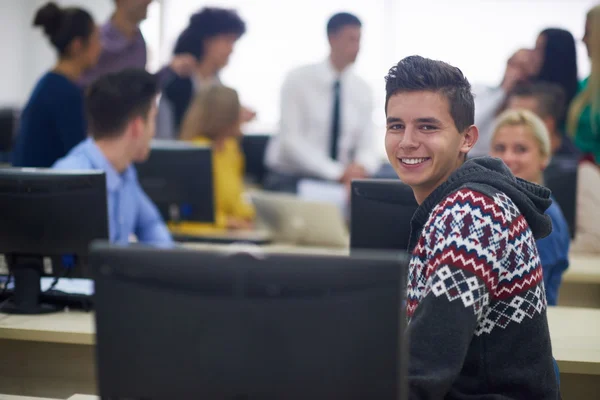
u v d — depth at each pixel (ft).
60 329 6.41
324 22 22.39
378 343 3.44
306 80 15.44
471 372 4.75
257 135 17.08
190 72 15.05
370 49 22.09
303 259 3.45
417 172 4.97
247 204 14.85
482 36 21.08
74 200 6.72
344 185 14.51
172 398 3.56
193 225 12.26
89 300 7.09
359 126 15.69
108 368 3.61
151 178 11.10
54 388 6.74
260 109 22.81
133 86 8.30
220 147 13.50
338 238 11.75
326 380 3.46
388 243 6.94
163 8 23.07
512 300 4.63
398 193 6.88
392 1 21.71
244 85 22.84
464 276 4.39
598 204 11.10
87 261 6.88
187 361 3.52
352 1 22.15
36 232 6.81
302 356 3.45
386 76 5.09
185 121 13.44
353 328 3.44
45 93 10.71
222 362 3.49
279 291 3.44
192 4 23.00
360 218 7.00
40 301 7.17
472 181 4.73
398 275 3.42
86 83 13.75
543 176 10.62
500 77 21.06
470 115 5.03
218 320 3.47
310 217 11.78
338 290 3.43
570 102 13.62
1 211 6.81
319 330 3.44
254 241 11.82
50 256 6.94
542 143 8.85
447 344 4.31
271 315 3.44
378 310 3.43
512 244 4.57
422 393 4.25
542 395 4.72
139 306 3.54
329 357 3.45
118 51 14.05
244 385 3.49
